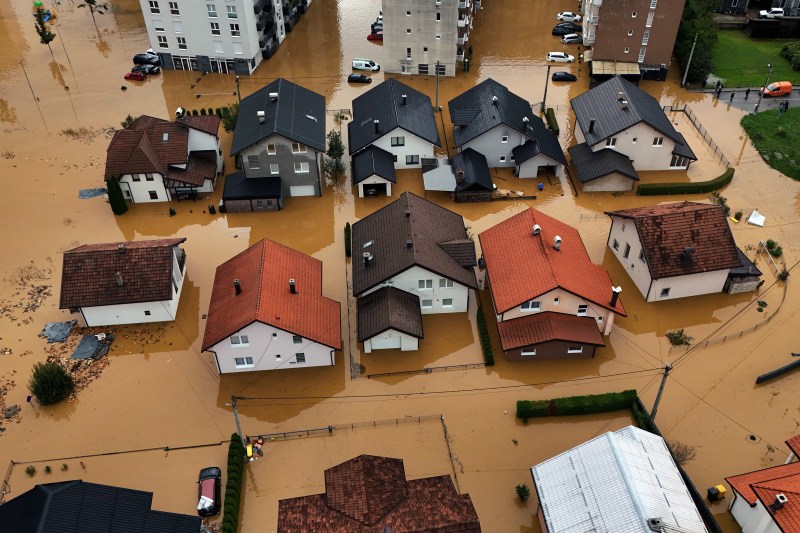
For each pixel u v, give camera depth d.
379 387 49.50
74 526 33.91
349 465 38.69
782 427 46.41
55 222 65.19
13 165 72.81
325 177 71.06
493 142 69.81
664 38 84.50
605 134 67.88
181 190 67.31
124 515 35.50
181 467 44.34
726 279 56.03
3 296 56.91
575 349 51.12
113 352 52.22
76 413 47.78
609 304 50.81
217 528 40.84
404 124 68.06
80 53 96.25
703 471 43.81
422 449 45.34
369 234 56.25
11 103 84.31
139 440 46.00
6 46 98.00
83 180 70.75
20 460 44.84
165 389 49.44
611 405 47.00
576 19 102.69
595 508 35.44
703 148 74.69
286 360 50.00
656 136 67.69
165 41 89.00
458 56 90.50
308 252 61.44
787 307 55.28
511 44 97.50
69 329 53.91
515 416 47.53
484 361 51.22
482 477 43.75
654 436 39.69
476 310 55.22
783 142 75.31
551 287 48.91
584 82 88.50
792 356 51.06
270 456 44.97
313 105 70.38
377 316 50.47
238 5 84.12
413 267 50.69
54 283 58.25
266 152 64.25
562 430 46.69
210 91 86.75
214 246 62.22
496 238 56.09
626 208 66.12
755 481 39.75
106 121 80.50
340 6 109.62
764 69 89.62
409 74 89.94
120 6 110.06
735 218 64.38
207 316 52.66
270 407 48.12
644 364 50.88
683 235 54.62
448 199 67.69
